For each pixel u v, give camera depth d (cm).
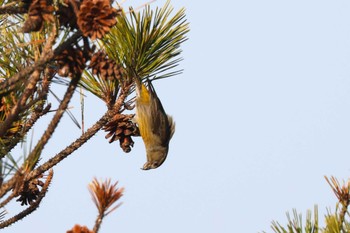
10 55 842
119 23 998
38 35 806
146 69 1012
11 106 855
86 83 979
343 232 756
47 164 808
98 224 640
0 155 726
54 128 675
